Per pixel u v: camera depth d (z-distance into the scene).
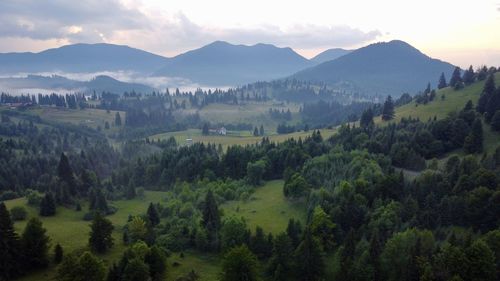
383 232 95.69
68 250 107.94
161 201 165.75
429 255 81.19
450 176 110.94
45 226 128.62
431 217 98.19
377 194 112.94
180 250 112.44
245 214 134.25
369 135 185.25
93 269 85.75
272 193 156.88
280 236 95.38
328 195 120.56
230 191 155.75
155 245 99.44
